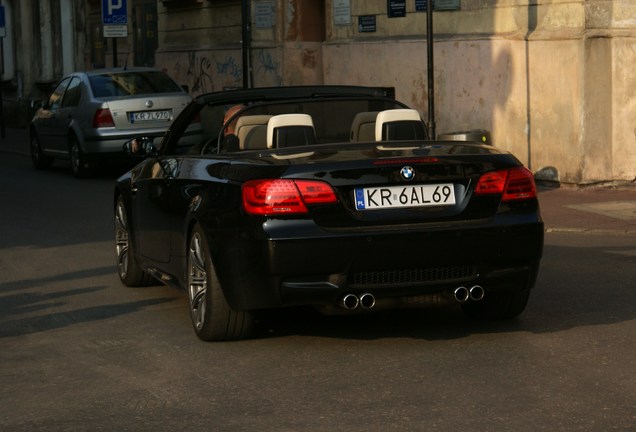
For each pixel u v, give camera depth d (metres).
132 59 36.38
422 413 6.31
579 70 18.19
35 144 25.38
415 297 7.73
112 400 6.84
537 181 19.27
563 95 18.55
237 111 8.98
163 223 9.36
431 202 7.75
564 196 17.66
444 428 6.01
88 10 39.94
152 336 8.65
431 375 7.16
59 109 23.78
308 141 8.77
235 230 7.74
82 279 11.46
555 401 6.48
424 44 22.19
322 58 27.19
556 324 8.62
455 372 7.21
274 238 7.50
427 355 7.70
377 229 7.61
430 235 7.62
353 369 7.38
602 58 18.25
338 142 9.11
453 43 21.23
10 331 9.04
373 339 8.25
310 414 6.37
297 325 8.80
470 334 8.33
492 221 7.81
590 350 7.73
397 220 7.66
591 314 8.98
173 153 9.77
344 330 8.58
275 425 6.18
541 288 10.22
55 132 23.91
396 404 6.51
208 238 8.04
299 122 8.77
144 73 23.22
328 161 7.70
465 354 7.70
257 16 27.89
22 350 8.34
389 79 23.38
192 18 31.88
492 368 7.29
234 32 29.75
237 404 6.64
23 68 43.53
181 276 9.01
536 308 9.29
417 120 9.02
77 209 17.75
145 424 6.30
